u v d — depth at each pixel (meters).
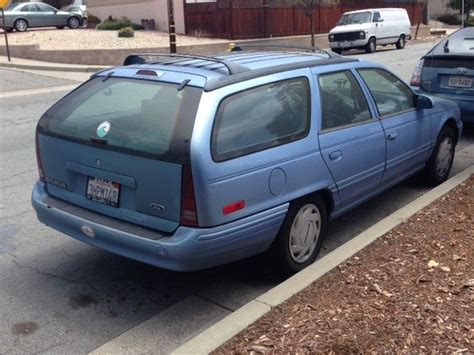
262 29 28.28
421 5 39.56
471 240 4.54
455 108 6.59
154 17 29.16
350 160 4.70
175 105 3.79
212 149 3.60
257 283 4.39
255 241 3.94
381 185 5.33
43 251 4.98
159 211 3.69
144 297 4.20
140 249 3.71
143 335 3.70
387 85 5.49
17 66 20.08
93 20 31.45
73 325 3.82
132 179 3.78
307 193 4.25
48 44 23.06
